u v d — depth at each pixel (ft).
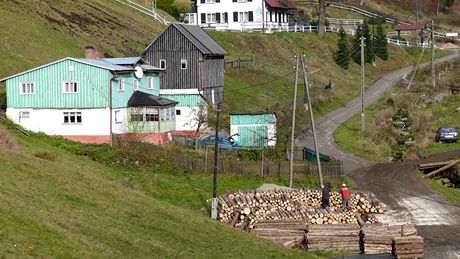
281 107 318.24
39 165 175.52
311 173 241.55
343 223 188.75
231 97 345.92
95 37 367.86
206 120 297.74
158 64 323.37
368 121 341.62
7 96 261.85
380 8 643.45
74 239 129.39
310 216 190.70
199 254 146.61
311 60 451.53
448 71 472.03
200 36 342.23
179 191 213.25
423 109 360.48
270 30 485.97
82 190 167.94
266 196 204.85
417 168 260.42
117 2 443.32
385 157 285.23
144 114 269.23
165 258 137.80
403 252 168.96
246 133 280.10
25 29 335.67
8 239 118.52
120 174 218.79
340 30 485.15
